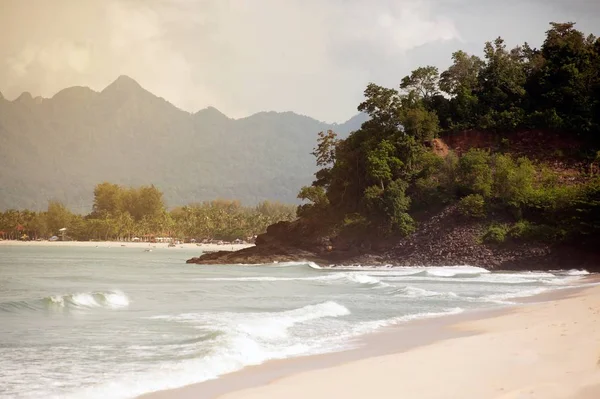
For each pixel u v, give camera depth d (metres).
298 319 31.17
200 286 54.59
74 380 18.30
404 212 98.19
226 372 19.45
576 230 82.50
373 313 34.62
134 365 20.23
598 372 15.98
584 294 43.47
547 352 19.34
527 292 47.31
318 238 103.38
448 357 19.77
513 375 16.59
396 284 56.97
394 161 102.81
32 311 34.28
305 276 71.31
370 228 98.81
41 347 23.48
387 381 17.19
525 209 90.69
